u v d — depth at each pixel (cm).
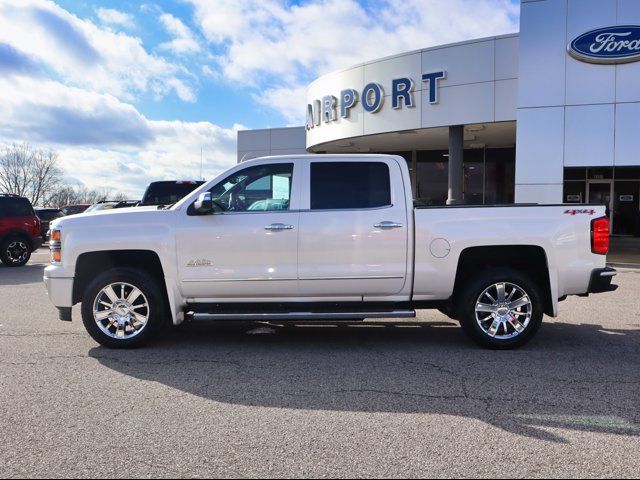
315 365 533
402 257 581
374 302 599
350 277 580
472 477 311
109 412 408
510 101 1638
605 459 332
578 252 582
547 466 324
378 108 1881
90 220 587
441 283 585
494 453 341
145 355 568
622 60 1422
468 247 581
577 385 471
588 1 1445
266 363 540
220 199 593
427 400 434
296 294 587
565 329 690
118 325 588
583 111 1468
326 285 582
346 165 596
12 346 601
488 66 1661
